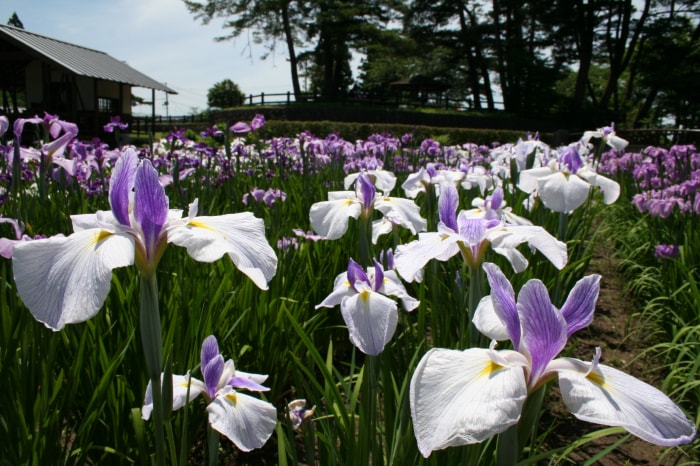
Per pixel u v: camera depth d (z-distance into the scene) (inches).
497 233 77.9
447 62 1872.5
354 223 187.3
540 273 165.9
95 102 1286.9
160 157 288.4
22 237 99.7
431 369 51.1
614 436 129.0
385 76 2044.8
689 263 181.9
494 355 52.8
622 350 176.6
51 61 1149.1
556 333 52.7
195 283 129.2
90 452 99.9
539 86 1713.8
